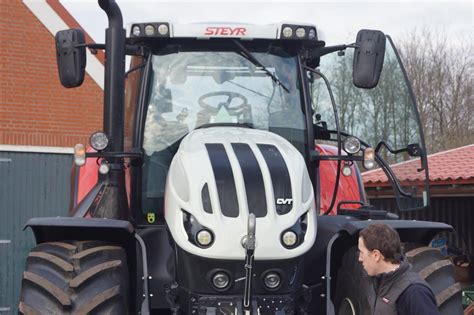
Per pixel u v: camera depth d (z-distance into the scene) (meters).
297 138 5.82
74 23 14.70
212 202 4.75
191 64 5.84
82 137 14.71
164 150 5.66
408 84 6.05
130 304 5.15
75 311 4.59
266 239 4.66
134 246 5.17
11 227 13.98
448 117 32.50
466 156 15.73
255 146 5.13
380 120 6.29
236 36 5.78
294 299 4.87
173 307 4.97
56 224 4.79
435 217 16.08
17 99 14.38
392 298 4.06
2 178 13.97
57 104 14.65
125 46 5.61
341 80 6.40
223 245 4.65
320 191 6.75
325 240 5.38
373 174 14.54
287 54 5.98
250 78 5.86
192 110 5.76
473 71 32.94
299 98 5.89
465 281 15.45
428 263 5.10
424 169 5.88
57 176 14.34
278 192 4.84
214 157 4.98
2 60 14.30
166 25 5.68
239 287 4.75
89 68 14.84
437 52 32.94
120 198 5.45
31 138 14.16
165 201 5.17
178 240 4.79
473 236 16.34
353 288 5.07
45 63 14.61
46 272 4.79
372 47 5.54
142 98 5.71
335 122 5.97
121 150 5.49
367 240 4.17
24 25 14.50
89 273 4.72
